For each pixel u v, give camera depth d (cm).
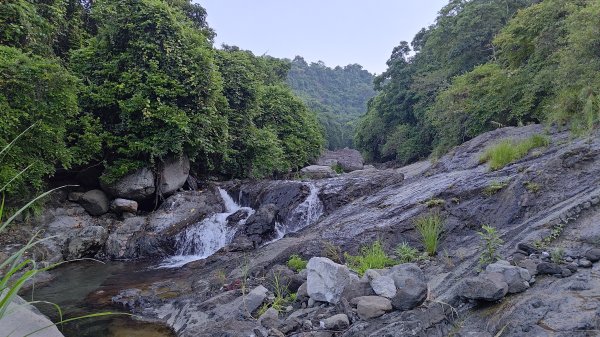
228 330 519
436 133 3266
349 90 12756
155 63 1381
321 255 793
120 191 1331
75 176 1345
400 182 1309
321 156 3497
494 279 412
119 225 1257
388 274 532
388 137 4225
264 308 588
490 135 1388
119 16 1389
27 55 1054
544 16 1684
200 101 1459
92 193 1307
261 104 2370
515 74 1831
